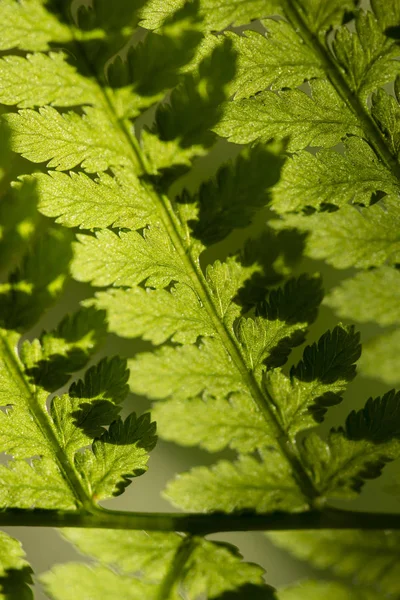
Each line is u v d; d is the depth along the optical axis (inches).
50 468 14.4
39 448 14.4
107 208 14.3
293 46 14.2
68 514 14.3
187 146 14.1
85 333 14.2
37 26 13.9
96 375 14.3
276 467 14.1
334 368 14.2
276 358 14.2
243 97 14.3
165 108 14.0
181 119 14.0
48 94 14.0
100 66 14.0
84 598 13.7
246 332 14.3
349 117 14.3
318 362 14.2
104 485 14.4
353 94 14.3
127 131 14.1
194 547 14.0
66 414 14.4
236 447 14.1
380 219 14.2
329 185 14.2
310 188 14.2
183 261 14.3
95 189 14.2
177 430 14.2
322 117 14.3
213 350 14.2
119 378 14.3
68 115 14.1
